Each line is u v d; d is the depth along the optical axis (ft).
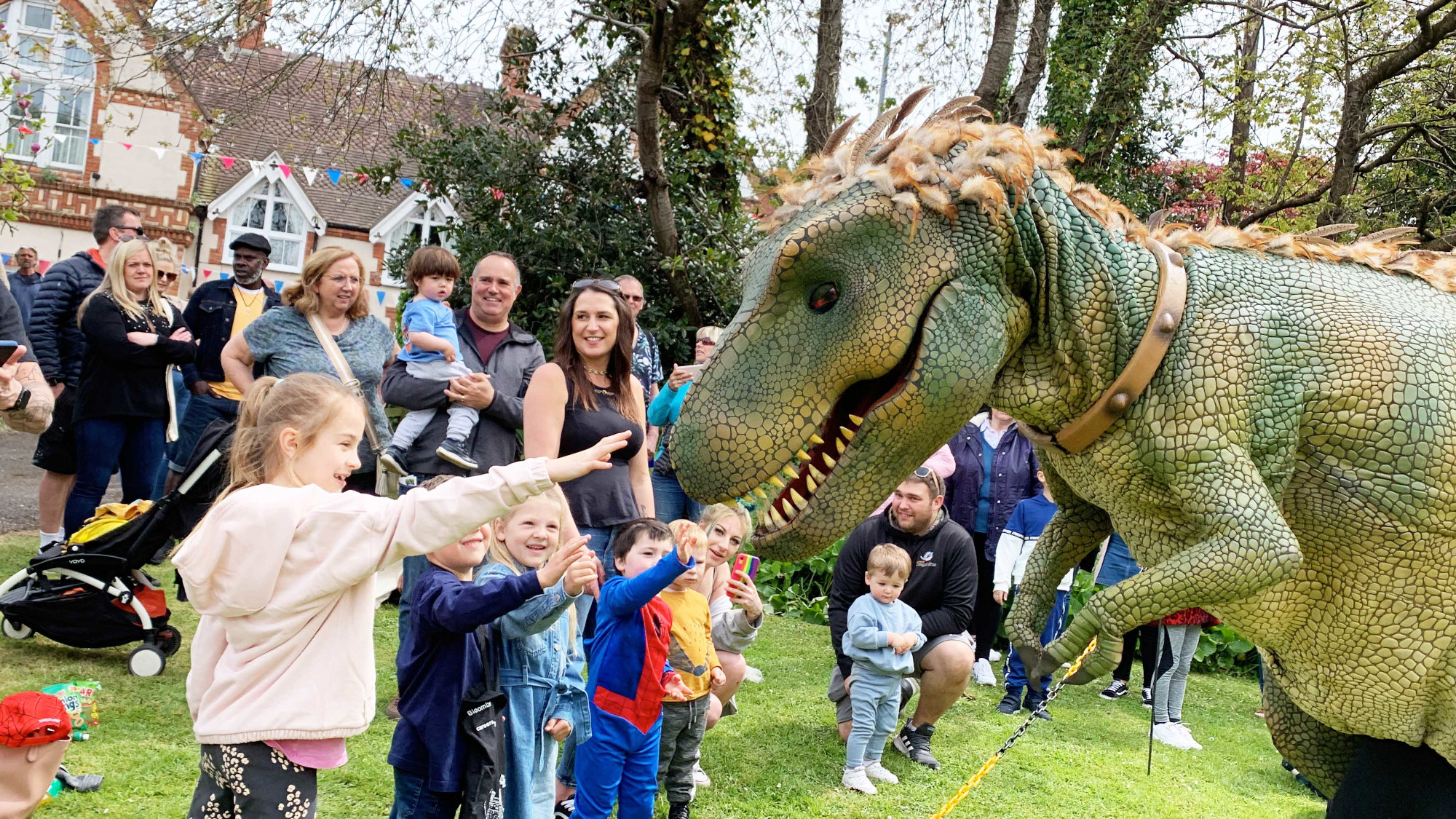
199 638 9.04
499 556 12.09
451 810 10.90
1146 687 21.97
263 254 23.94
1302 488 9.24
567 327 15.08
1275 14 45.88
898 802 15.10
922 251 8.61
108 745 13.53
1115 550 22.11
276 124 44.80
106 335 18.97
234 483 9.12
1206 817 15.70
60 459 20.85
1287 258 9.70
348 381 15.98
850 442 8.82
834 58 41.45
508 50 40.11
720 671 13.74
